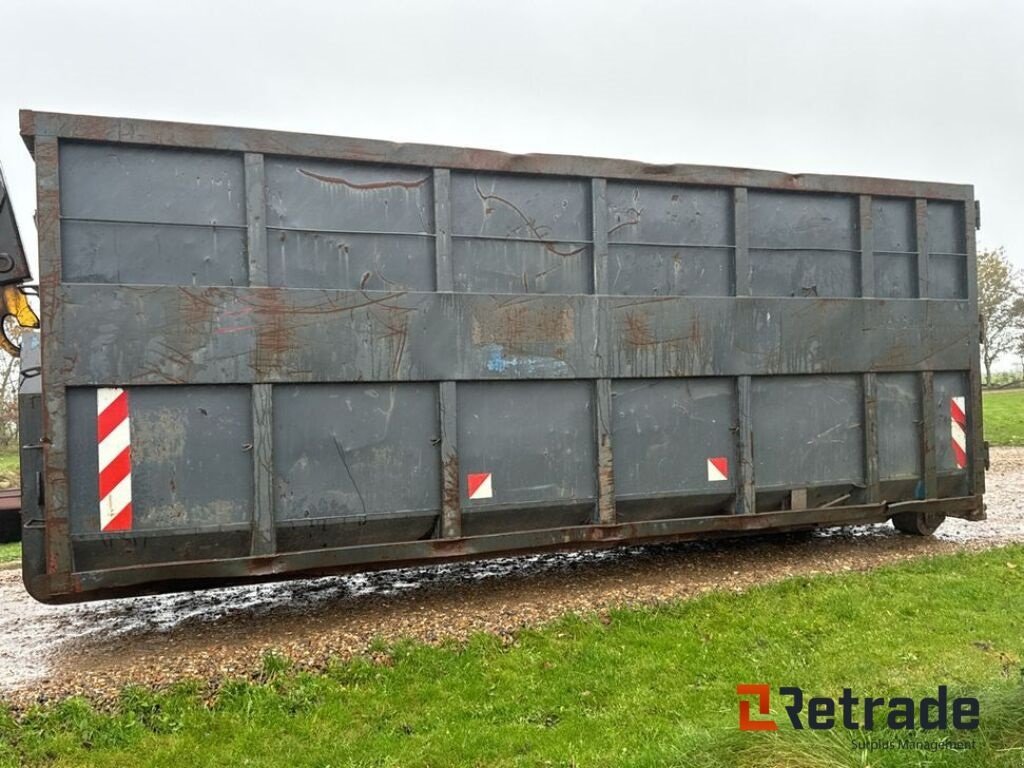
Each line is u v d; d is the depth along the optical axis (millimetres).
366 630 4953
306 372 4781
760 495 6152
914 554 6812
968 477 7070
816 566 6422
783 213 6324
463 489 5227
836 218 6523
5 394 18906
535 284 5480
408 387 5105
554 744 3551
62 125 4320
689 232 5977
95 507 4395
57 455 4273
